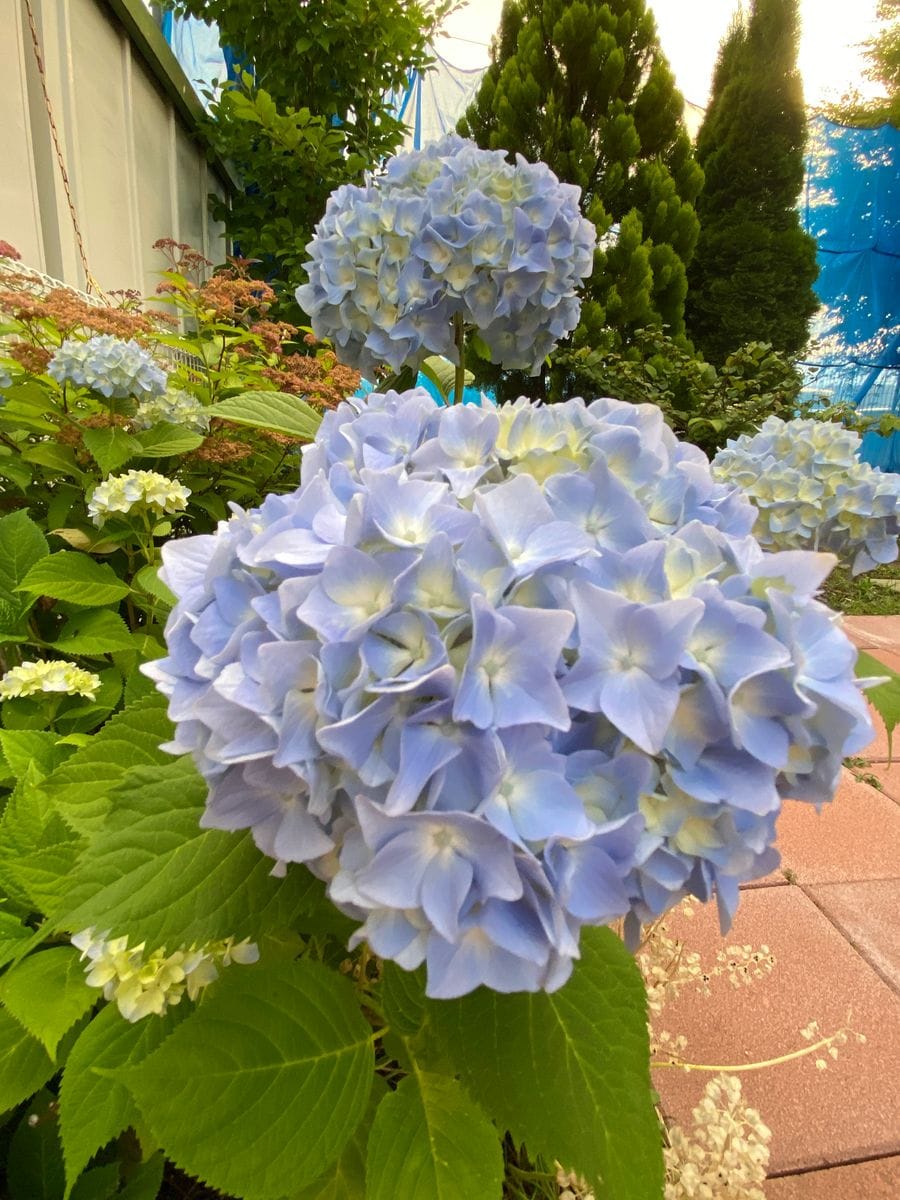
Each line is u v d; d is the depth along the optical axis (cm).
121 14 366
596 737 63
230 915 77
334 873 69
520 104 634
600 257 614
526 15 674
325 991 82
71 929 73
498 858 54
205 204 531
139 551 213
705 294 780
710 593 62
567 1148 69
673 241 661
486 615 55
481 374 633
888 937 211
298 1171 70
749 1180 113
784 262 760
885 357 949
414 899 55
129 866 77
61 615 208
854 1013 182
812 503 165
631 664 60
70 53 316
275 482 266
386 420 87
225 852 80
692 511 80
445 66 742
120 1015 92
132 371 197
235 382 260
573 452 78
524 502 66
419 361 186
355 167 482
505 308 174
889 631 487
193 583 77
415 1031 82
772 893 229
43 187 301
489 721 54
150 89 427
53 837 107
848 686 65
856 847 257
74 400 222
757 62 759
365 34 479
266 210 505
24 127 282
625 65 657
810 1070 166
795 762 67
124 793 81
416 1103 82
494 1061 74
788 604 65
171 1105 68
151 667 71
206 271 523
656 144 675
